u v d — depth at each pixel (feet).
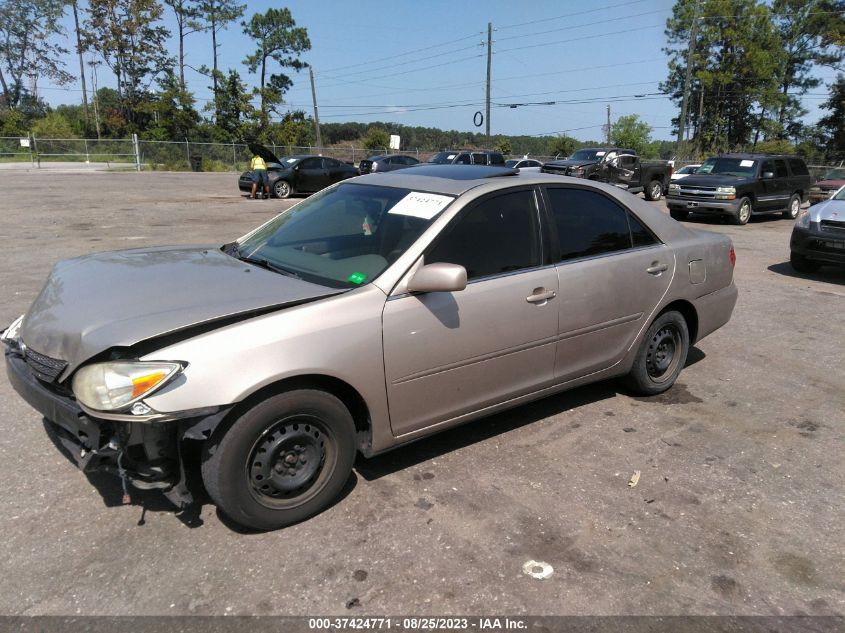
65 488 10.67
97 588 8.39
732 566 9.32
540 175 13.29
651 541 9.83
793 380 17.04
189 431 8.66
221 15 202.59
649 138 209.67
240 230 40.91
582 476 11.68
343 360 9.64
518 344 11.99
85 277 10.80
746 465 12.34
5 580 8.48
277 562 9.02
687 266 15.20
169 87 191.83
